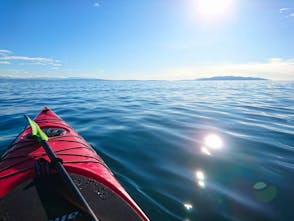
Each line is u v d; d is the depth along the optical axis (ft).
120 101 52.80
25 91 78.43
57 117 18.21
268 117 33.22
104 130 24.04
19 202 5.69
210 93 84.17
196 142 20.22
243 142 20.39
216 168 14.82
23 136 11.99
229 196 11.51
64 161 8.35
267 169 14.78
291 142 20.51
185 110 39.42
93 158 9.37
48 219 5.28
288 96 70.38
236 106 45.37
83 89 99.66
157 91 93.56
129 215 6.19
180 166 15.01
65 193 6.05
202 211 10.19
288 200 11.30
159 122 28.76
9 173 6.96
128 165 14.90
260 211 10.36
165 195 11.38
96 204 6.15
